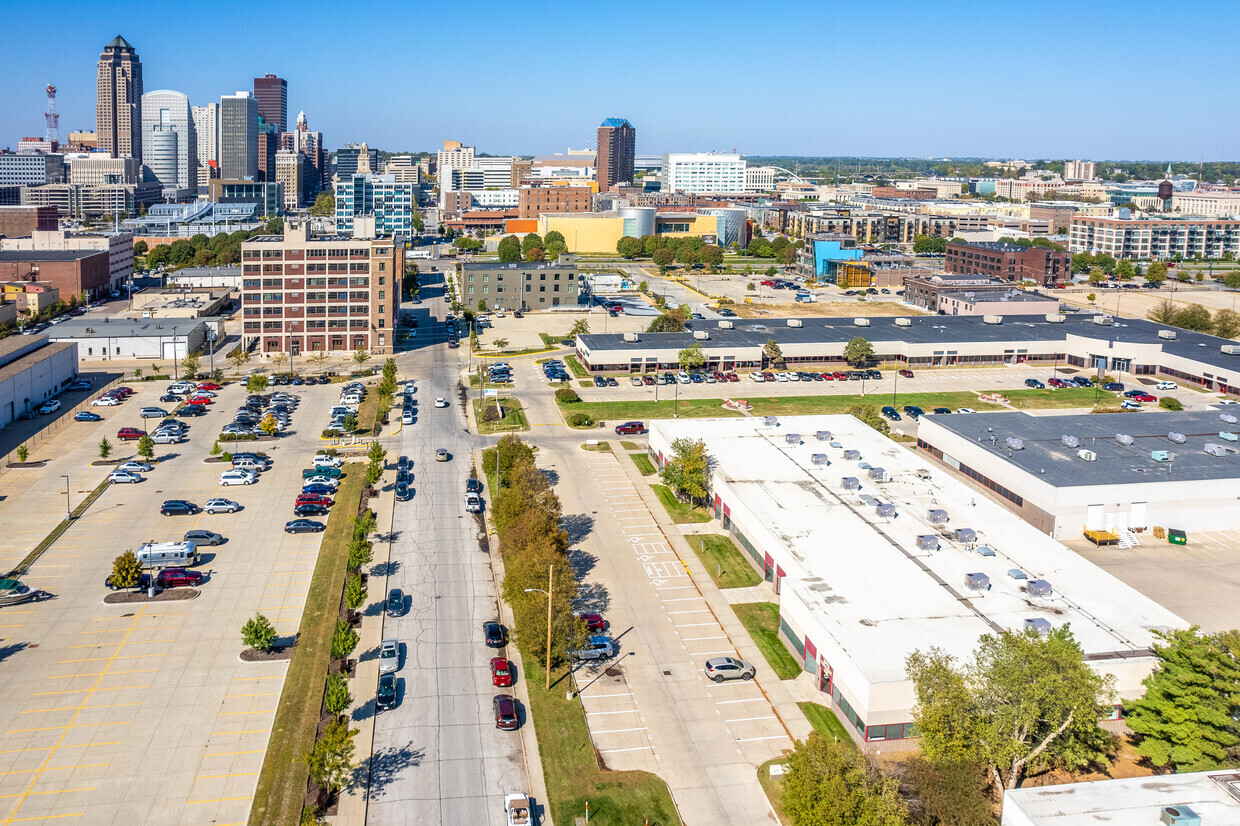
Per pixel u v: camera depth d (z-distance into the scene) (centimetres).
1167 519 13512
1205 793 6856
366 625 10394
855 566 10662
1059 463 14238
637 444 17200
